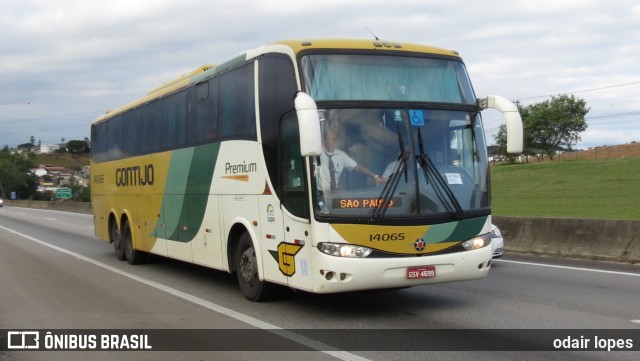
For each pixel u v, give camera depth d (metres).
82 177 147.38
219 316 8.66
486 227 8.29
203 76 10.75
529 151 81.06
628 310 8.64
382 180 7.72
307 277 7.77
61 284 11.77
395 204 7.69
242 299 9.83
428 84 8.40
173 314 8.89
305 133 7.18
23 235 24.75
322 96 7.84
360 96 7.99
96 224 18.06
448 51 8.82
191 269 13.73
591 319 8.11
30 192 122.12
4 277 12.77
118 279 12.34
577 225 14.62
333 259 7.45
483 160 8.47
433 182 7.94
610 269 12.42
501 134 74.00
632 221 13.59
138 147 14.03
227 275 12.70
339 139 7.72
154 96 13.10
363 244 7.52
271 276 8.66
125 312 9.09
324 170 7.61
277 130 8.39
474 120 8.53
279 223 8.38
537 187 48.94
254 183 8.99
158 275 12.84
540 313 8.51
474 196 8.23
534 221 15.66
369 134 7.82
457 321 8.09
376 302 9.39
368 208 7.60
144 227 13.73
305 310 8.91
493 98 8.60
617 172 52.25
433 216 7.82
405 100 8.15
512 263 13.54
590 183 48.19
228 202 9.80
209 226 10.51
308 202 7.66
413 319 8.26
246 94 9.25
